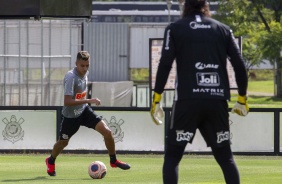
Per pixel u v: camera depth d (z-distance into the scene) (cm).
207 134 1762
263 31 11825
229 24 12175
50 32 6900
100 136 3844
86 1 4766
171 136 1752
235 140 3866
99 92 8769
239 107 1778
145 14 14288
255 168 3127
